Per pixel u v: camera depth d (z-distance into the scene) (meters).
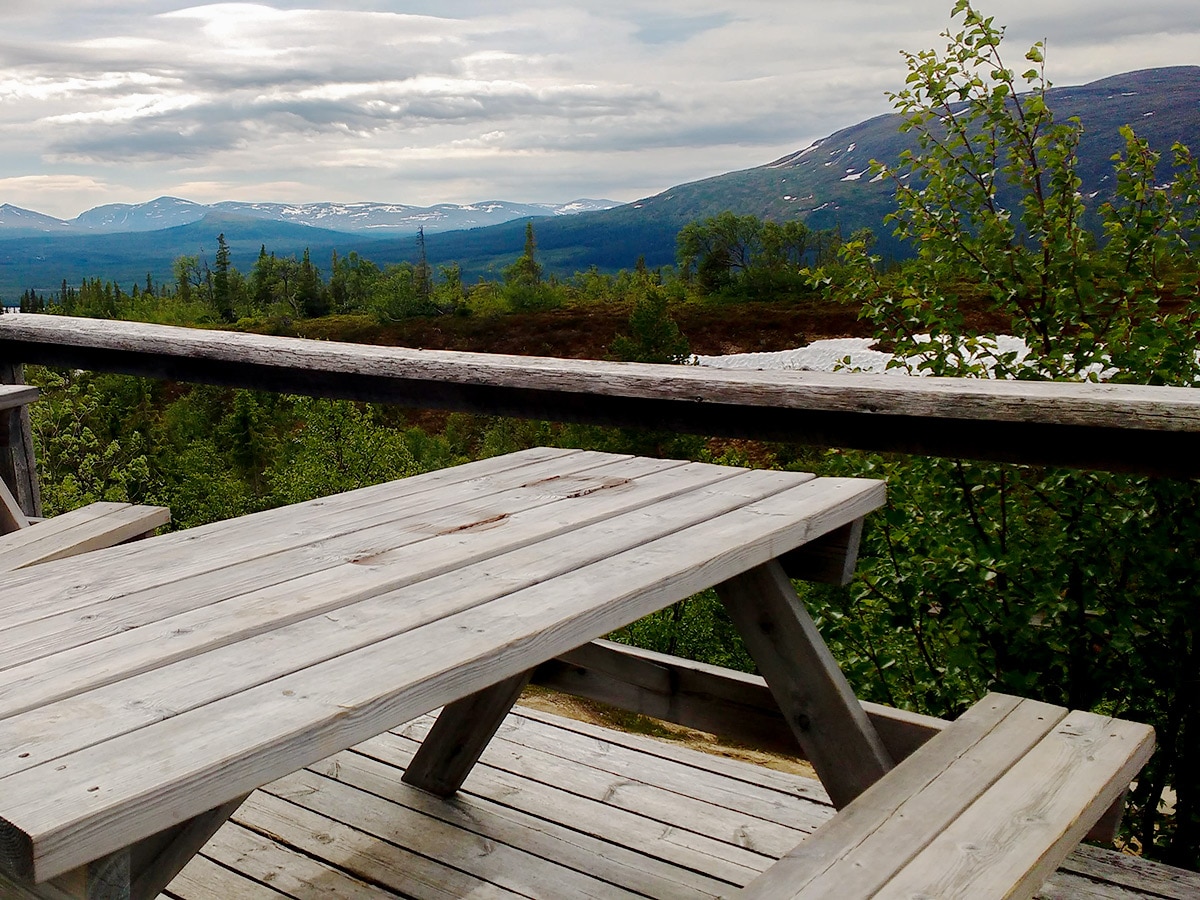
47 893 1.00
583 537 1.97
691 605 18.38
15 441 3.80
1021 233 4.42
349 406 36.88
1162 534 3.79
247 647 1.37
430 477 2.57
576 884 2.46
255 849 2.57
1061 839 1.68
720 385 2.49
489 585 1.66
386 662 1.32
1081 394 2.09
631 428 2.72
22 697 1.20
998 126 4.48
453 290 102.88
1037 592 3.97
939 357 4.42
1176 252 4.25
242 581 1.66
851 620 4.46
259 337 3.41
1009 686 4.16
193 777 1.02
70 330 3.66
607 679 2.69
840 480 2.51
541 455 2.88
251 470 61.28
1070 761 1.96
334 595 1.58
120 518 2.89
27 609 1.52
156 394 72.19
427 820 2.73
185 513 50.47
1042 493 4.16
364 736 1.20
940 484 4.28
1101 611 4.01
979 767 1.93
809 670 2.21
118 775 1.01
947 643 4.52
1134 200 4.30
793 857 1.60
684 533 2.01
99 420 59.88
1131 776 2.03
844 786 2.22
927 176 4.69
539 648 1.45
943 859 1.59
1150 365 3.96
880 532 4.40
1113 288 4.33
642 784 2.96
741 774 3.04
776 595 2.20
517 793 2.90
